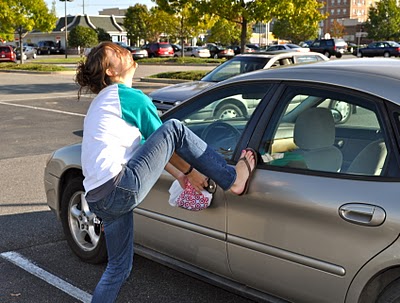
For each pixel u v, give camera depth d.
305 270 2.88
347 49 61.81
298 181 2.93
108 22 86.62
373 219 2.58
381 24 86.12
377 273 2.61
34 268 4.35
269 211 2.99
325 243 2.77
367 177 2.73
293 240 2.91
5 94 18.30
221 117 3.65
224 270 3.32
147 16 53.62
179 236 3.53
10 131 10.92
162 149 2.66
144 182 2.66
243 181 2.99
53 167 4.55
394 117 2.71
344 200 2.71
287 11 20.41
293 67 3.34
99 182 2.64
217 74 10.82
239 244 3.16
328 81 3.02
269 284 3.09
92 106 2.77
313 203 2.81
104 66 2.78
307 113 3.15
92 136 2.68
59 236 5.05
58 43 69.62
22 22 34.03
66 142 9.78
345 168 2.86
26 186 6.80
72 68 31.36
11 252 4.67
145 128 2.75
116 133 2.67
